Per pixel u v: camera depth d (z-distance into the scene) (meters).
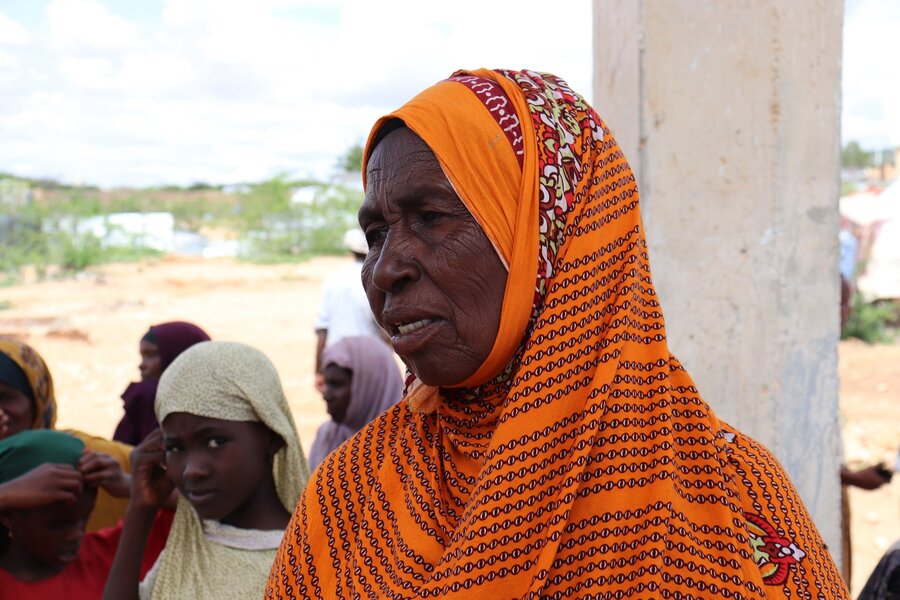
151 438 2.56
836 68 3.16
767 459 1.30
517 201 1.23
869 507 7.35
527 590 1.14
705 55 3.04
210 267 28.48
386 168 1.26
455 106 1.24
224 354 2.46
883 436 9.37
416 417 1.40
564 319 1.21
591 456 1.18
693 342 3.11
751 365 3.09
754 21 3.02
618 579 1.15
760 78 3.03
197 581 2.32
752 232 3.06
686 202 3.08
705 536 1.18
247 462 2.38
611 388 1.19
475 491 1.18
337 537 1.39
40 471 2.66
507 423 1.18
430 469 1.33
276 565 1.44
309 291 23.09
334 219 34.12
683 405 1.25
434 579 1.17
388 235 1.26
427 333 1.23
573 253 1.23
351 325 6.68
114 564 2.47
